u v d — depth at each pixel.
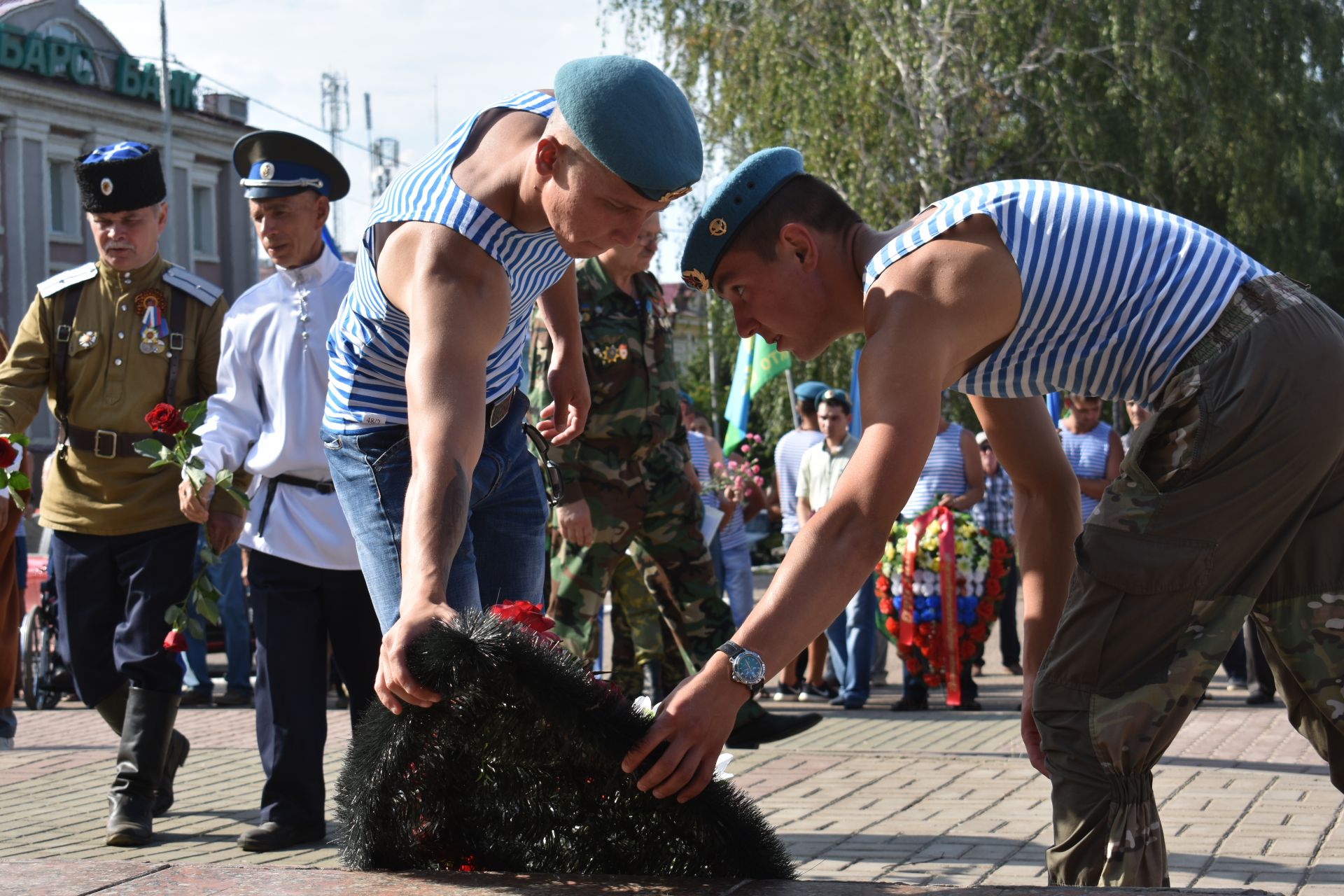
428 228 2.84
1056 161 22.08
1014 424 3.18
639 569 6.86
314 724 4.90
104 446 5.19
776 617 2.27
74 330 5.25
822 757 6.76
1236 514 2.56
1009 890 2.04
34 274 34.72
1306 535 2.66
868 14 21.14
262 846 4.82
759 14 22.11
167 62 35.84
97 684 5.35
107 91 36.34
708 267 2.82
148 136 37.66
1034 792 5.81
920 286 2.53
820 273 2.78
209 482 4.84
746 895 2.06
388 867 2.32
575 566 6.20
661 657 7.06
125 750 5.11
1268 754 6.66
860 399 2.48
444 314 2.72
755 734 6.36
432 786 2.28
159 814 5.54
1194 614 2.58
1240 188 21.61
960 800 5.65
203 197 39.62
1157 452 2.63
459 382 2.63
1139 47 20.92
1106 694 2.63
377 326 3.11
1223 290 2.62
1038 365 2.69
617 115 2.60
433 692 2.14
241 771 6.62
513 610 2.34
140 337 5.25
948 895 2.02
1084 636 2.65
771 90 21.75
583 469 6.12
